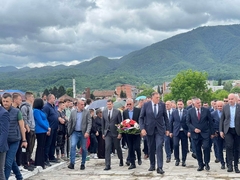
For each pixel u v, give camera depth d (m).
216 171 10.41
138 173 10.08
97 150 14.59
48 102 11.68
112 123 11.27
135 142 11.50
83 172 10.43
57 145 12.69
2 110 6.93
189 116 10.70
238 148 10.13
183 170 10.84
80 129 11.15
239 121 9.91
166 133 10.36
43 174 10.05
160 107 10.32
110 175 9.90
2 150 6.80
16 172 8.27
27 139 9.91
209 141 10.55
